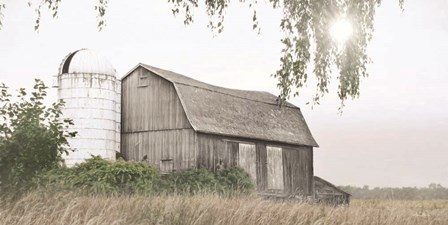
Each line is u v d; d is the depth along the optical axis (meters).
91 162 27.78
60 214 10.69
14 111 14.48
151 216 11.59
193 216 11.87
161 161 33.72
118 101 36.56
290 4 12.13
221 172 33.00
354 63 12.09
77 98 35.97
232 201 14.28
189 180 30.23
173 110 33.66
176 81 33.84
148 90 35.12
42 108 14.79
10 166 13.89
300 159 39.75
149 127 34.66
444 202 33.91
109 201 13.68
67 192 14.11
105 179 25.73
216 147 33.41
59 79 36.84
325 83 12.16
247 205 13.22
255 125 36.69
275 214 12.95
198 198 14.00
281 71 11.82
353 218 13.70
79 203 12.23
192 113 32.81
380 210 15.52
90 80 36.00
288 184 38.25
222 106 35.69
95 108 35.88
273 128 38.00
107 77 36.34
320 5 11.84
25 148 14.11
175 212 11.98
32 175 14.05
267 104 39.97
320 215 13.67
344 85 12.15
